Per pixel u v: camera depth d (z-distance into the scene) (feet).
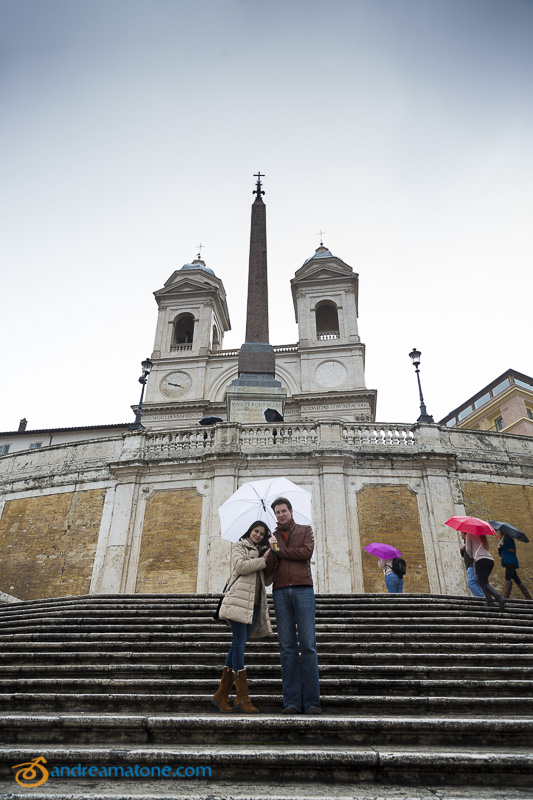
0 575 55.83
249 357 84.17
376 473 53.78
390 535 50.88
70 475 59.26
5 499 61.11
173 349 133.18
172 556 51.11
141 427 61.26
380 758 10.78
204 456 54.65
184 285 139.85
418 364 61.31
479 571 30.68
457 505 52.65
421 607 27.50
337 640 22.38
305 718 13.03
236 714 14.53
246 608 15.88
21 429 132.98
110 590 50.21
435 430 56.39
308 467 53.88
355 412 114.42
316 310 139.33
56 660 19.60
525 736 12.62
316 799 9.29
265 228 105.50
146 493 54.90
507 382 134.82
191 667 18.19
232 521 19.60
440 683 16.56
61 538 55.72
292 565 16.35
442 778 10.62
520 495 54.85
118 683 16.81
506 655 19.22
